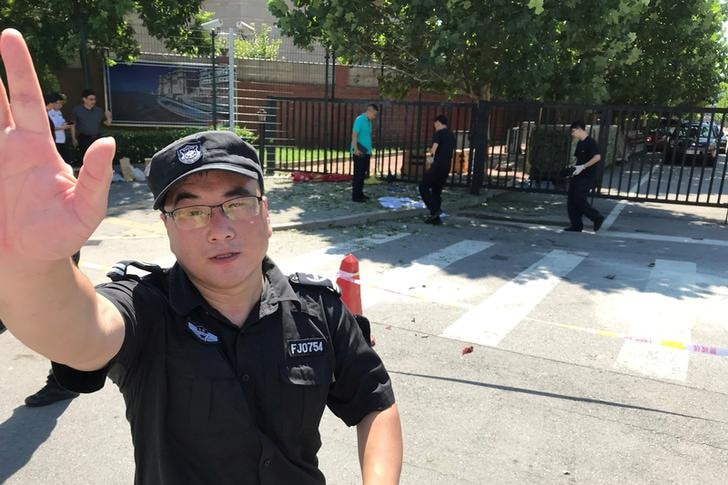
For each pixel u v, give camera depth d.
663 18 15.38
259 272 1.53
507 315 5.71
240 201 1.42
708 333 5.37
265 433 1.44
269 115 16.30
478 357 4.71
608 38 12.27
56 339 1.09
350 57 12.89
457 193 13.28
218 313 1.44
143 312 1.37
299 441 1.50
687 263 7.96
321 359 1.53
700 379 4.40
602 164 11.83
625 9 11.51
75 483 3.06
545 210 12.38
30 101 0.97
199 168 1.37
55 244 0.98
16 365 4.33
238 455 1.41
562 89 12.87
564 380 4.34
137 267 1.51
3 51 0.94
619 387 4.25
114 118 17.69
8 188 0.97
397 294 6.30
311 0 12.50
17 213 0.97
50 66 13.97
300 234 9.24
